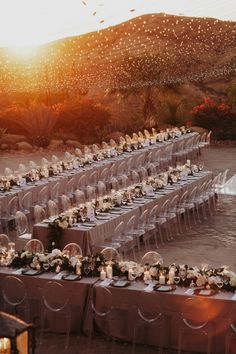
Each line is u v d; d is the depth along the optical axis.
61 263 12.43
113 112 39.19
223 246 17.22
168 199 18.44
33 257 12.85
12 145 34.12
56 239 15.63
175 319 11.16
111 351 11.16
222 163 29.23
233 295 11.03
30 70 40.59
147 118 36.50
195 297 10.94
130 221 16.23
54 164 23.70
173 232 18.72
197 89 41.56
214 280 11.34
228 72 41.88
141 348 11.31
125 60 37.38
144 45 44.59
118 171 24.44
